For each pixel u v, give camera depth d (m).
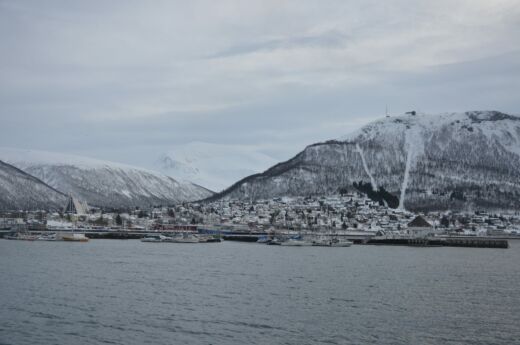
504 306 104.88
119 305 102.00
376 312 98.06
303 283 132.88
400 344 78.62
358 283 134.00
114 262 183.12
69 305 101.69
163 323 88.75
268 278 141.75
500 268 178.25
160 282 132.25
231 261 192.88
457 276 152.12
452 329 86.81
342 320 91.75
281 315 94.81
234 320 90.94
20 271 152.12
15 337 80.50
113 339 79.94
